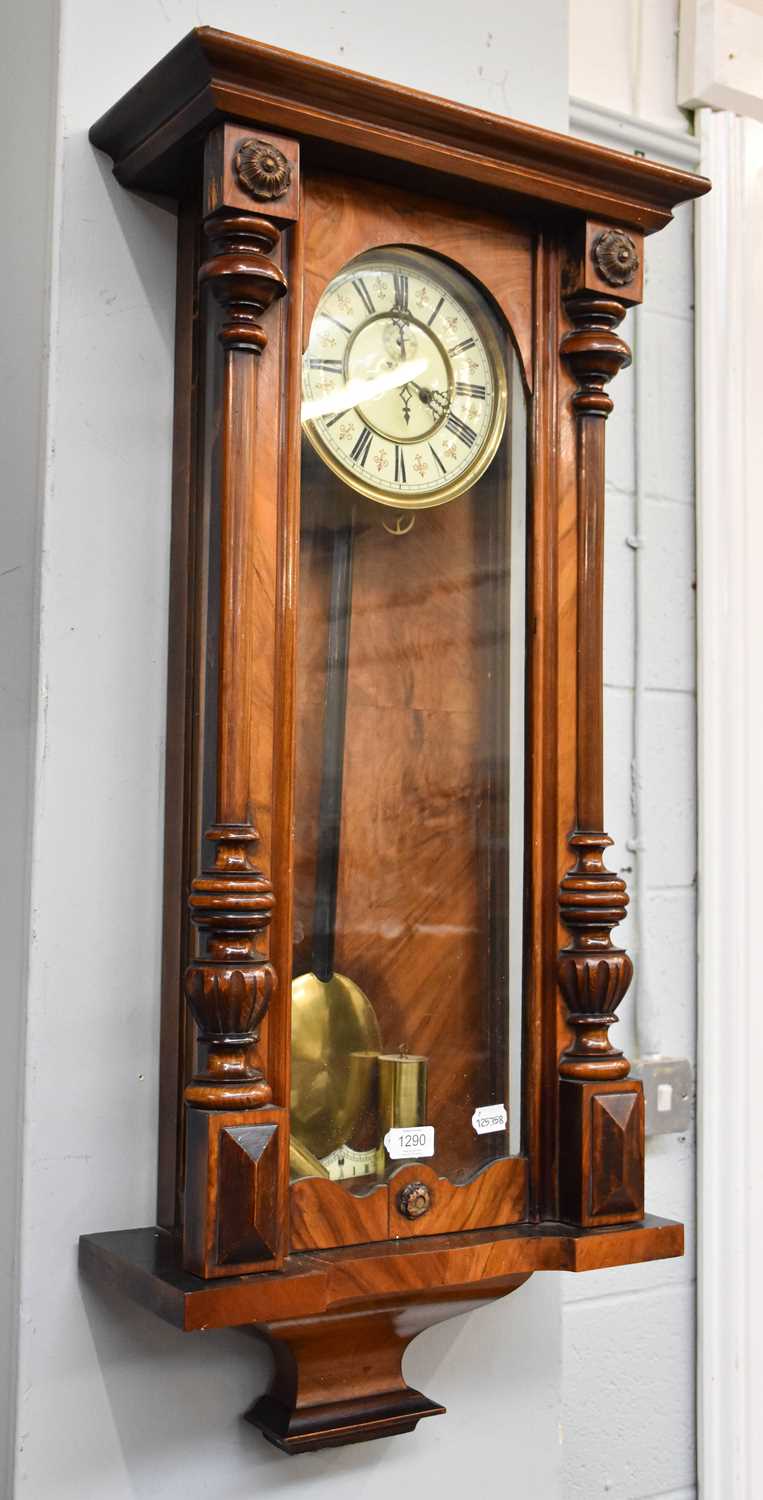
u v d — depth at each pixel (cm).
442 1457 97
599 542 90
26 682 85
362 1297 77
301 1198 77
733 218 132
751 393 132
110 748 85
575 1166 85
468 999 86
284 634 78
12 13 92
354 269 83
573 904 87
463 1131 85
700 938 129
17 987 83
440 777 86
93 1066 84
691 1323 128
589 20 127
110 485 86
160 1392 85
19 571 87
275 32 93
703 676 130
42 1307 81
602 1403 122
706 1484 126
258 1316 72
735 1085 127
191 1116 74
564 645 89
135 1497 84
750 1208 127
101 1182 84
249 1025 75
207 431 82
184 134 78
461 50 101
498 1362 100
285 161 76
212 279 76
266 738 77
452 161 82
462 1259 81
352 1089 81
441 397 87
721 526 131
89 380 85
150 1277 73
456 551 88
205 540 82
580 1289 122
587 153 85
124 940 85
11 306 90
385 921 84
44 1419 81
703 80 130
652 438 130
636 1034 125
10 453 89
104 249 86
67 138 85
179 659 86
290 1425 85
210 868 76
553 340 90
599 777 89
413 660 86
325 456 82
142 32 88
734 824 129
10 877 86
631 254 90
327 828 82
